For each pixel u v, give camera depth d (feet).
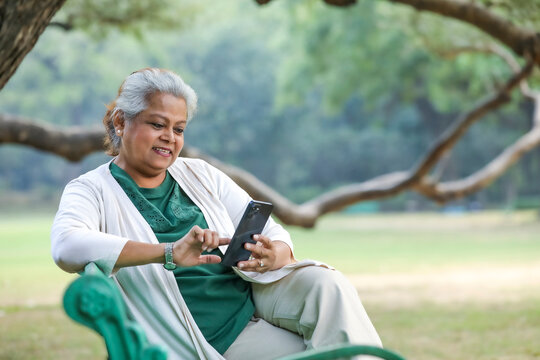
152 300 8.16
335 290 8.28
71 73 161.79
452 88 107.96
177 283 8.57
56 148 26.50
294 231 94.17
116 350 6.14
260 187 29.66
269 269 8.66
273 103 178.91
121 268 8.23
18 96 169.07
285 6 108.27
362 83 115.03
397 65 103.76
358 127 177.99
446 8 21.49
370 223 117.80
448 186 34.63
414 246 63.98
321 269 8.48
